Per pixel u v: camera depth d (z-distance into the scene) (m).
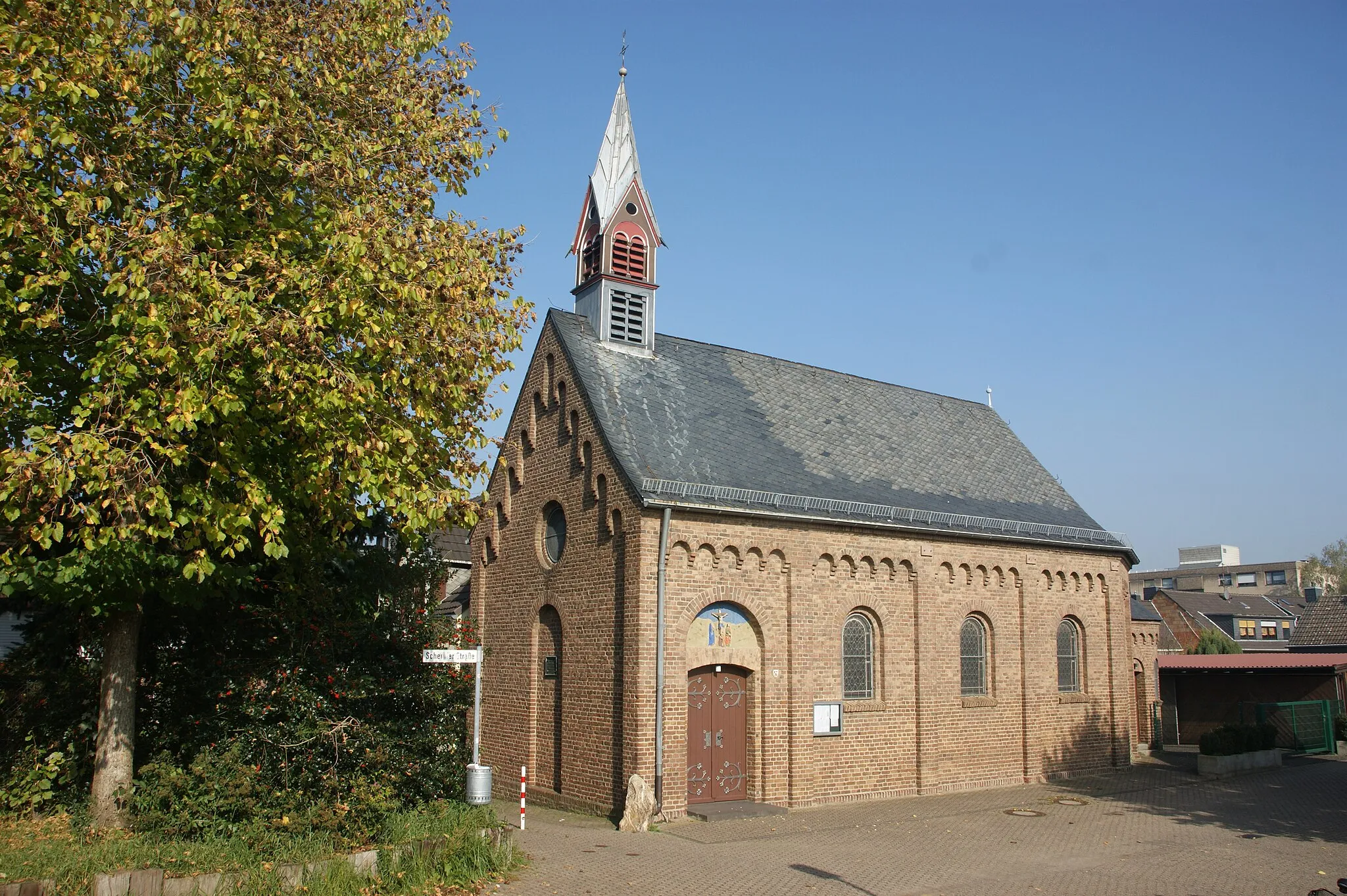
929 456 27.73
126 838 13.06
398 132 16.36
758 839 17.58
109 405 12.41
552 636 22.75
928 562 24.45
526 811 21.22
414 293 14.28
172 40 13.62
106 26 12.72
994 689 25.55
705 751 20.52
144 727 16.16
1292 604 88.69
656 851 16.27
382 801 14.38
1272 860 16.44
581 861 15.28
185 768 14.10
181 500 13.22
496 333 16.25
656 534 20.05
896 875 15.09
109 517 13.24
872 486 24.53
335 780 14.57
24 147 11.83
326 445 13.43
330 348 14.20
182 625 16.70
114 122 13.52
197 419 12.26
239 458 13.26
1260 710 31.84
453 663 17.95
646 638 19.55
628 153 25.80
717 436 23.14
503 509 25.02
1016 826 19.44
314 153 14.89
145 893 11.27
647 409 22.75
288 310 14.09
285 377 12.80
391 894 12.52
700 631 20.56
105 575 12.95
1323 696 34.66
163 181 14.25
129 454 11.88
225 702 15.02
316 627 16.08
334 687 15.77
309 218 15.20
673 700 19.84
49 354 13.30
